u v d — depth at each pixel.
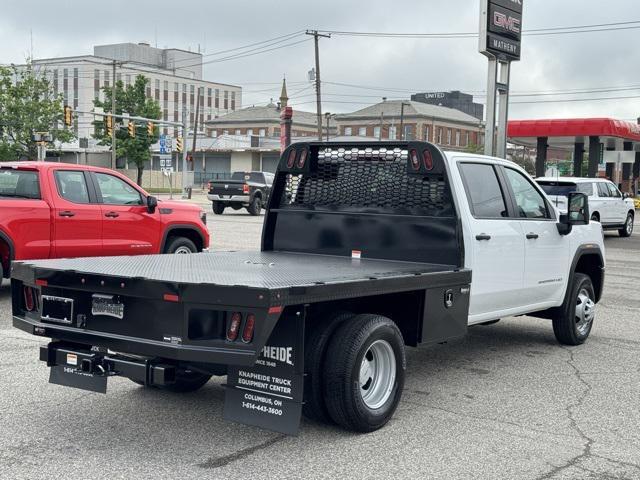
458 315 6.01
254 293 4.24
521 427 5.38
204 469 4.43
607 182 24.50
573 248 8.03
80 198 10.22
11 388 6.09
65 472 4.35
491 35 21.47
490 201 6.78
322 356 4.93
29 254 9.59
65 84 134.38
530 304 7.41
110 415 5.43
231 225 25.06
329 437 5.05
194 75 159.75
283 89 79.94
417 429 5.27
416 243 6.32
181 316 4.46
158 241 11.23
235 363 4.32
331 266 5.73
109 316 4.79
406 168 6.37
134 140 71.62
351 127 111.44
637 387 6.55
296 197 6.95
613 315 10.46
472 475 4.44
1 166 10.02
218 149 97.25
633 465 4.69
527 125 40.06
